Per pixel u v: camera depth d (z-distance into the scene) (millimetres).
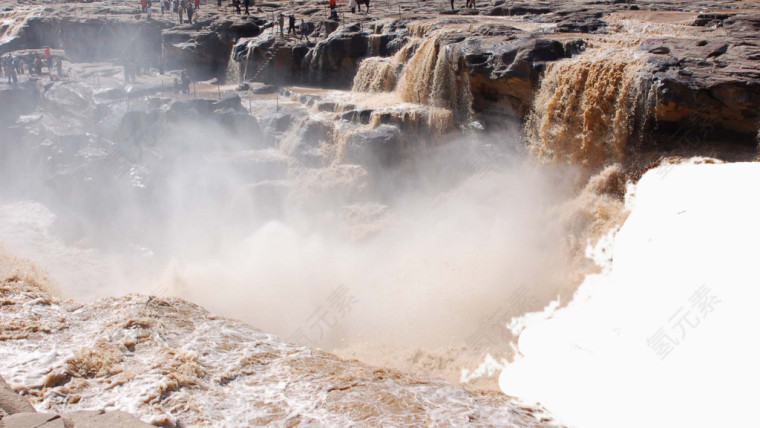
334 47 28109
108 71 32906
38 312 8367
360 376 7414
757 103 15273
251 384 7047
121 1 48719
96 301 8891
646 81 16531
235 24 33344
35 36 41438
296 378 7223
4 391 5398
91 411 5641
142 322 8047
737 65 16328
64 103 28281
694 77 15914
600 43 20281
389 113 21844
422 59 23203
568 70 18281
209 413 6309
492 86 20516
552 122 18812
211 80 32344
